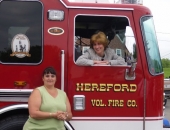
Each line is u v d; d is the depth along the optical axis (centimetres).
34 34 424
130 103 430
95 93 426
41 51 423
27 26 424
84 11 433
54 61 424
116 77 429
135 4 443
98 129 427
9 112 427
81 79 425
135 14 438
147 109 432
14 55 419
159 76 439
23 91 417
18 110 429
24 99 418
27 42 423
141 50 434
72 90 424
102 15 434
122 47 443
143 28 436
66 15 429
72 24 430
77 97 423
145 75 432
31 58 421
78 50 441
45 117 368
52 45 425
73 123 423
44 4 427
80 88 424
